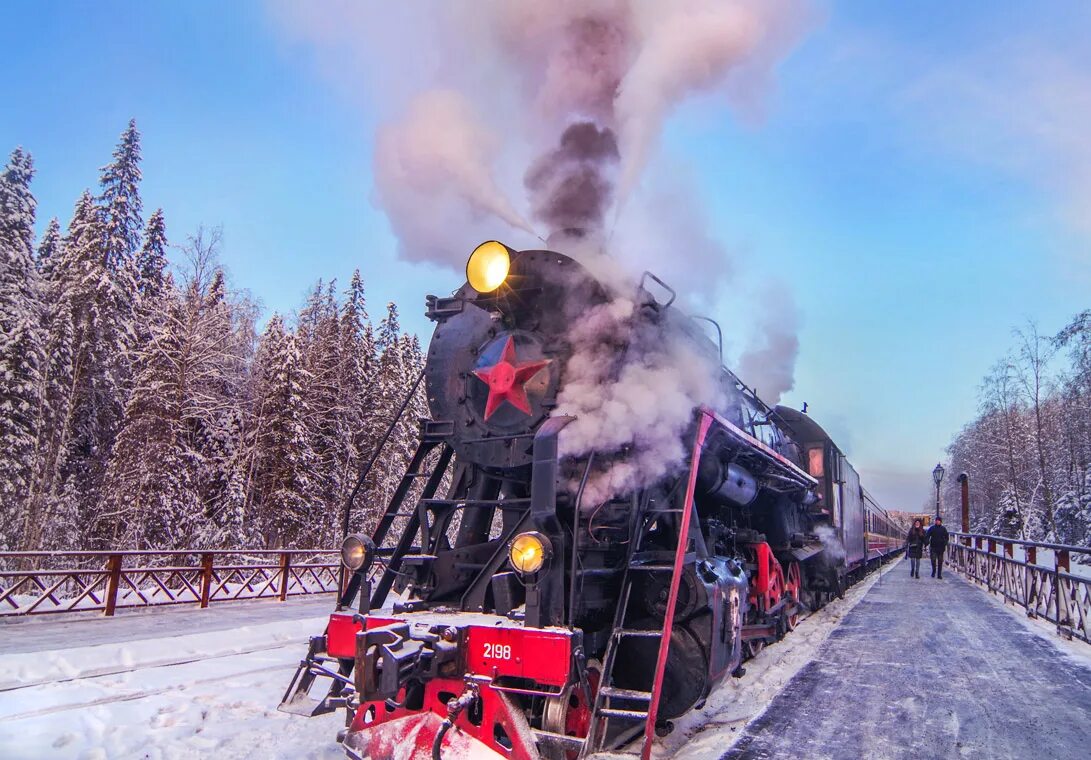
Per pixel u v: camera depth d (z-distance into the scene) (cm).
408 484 574
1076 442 3741
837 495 1354
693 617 509
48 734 468
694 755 470
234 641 836
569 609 415
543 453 446
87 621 964
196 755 442
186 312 2283
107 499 2202
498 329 570
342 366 3059
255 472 2519
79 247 2628
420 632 413
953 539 2681
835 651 856
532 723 418
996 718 562
